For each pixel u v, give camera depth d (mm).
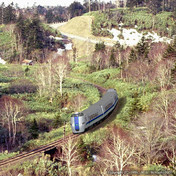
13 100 61156
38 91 71500
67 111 62188
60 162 31750
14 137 43406
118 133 38000
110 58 97812
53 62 107062
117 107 54469
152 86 60125
